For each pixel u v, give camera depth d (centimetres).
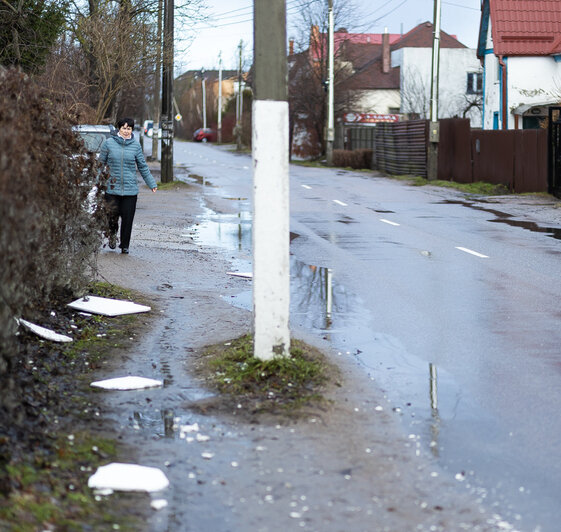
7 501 478
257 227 773
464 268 1495
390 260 1594
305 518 503
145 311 1084
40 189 673
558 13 4512
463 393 769
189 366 838
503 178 3291
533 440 648
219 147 9631
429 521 502
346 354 903
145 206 2670
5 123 631
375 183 3822
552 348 940
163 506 516
